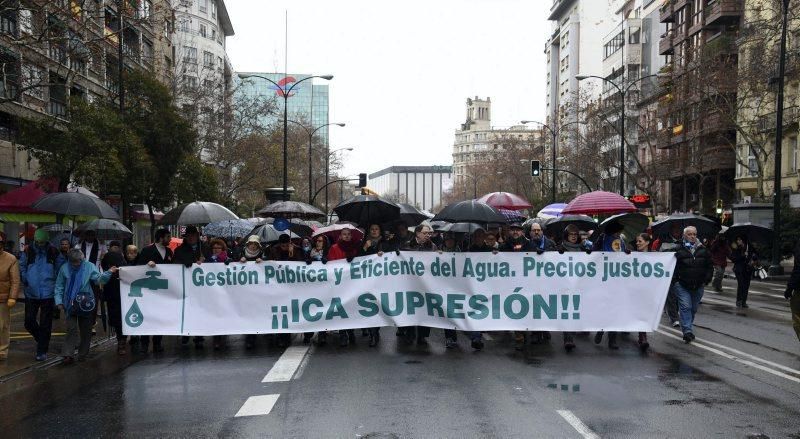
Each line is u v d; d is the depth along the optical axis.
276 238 17.25
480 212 12.72
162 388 8.72
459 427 6.69
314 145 79.38
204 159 54.22
